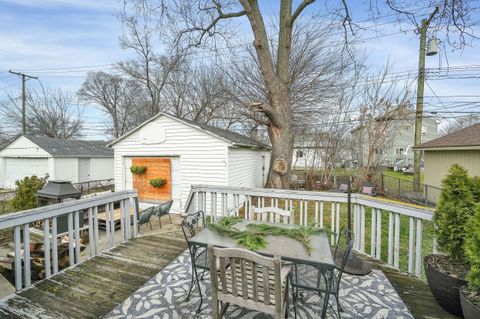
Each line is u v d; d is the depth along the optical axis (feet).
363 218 11.77
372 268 10.14
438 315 7.18
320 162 43.21
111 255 11.25
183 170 26.55
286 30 25.13
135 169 27.63
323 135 40.63
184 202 26.61
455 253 7.49
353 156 41.81
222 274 5.61
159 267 10.10
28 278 8.54
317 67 36.52
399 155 79.00
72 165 49.98
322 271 6.29
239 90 40.57
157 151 27.50
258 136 50.65
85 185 50.11
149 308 7.48
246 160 31.86
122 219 12.98
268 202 25.66
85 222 19.45
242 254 5.18
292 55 36.47
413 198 30.45
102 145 64.08
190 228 8.82
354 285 8.82
